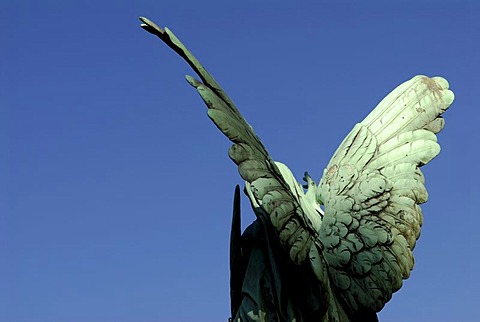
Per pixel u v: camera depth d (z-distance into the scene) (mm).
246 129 18000
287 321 18531
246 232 19391
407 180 20562
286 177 20156
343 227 19984
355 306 19594
